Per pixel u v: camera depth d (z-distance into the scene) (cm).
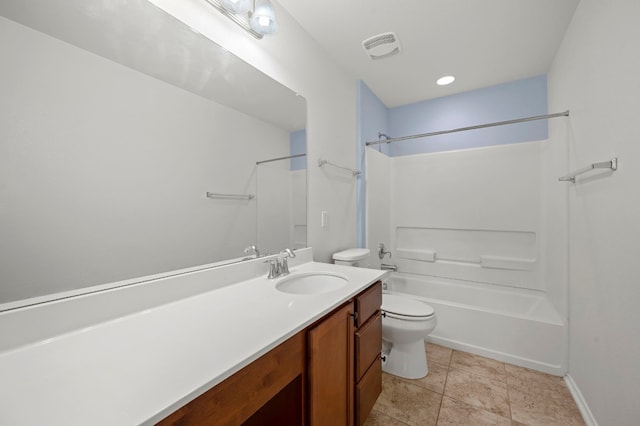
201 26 115
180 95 108
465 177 273
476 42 194
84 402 48
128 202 92
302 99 174
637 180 98
